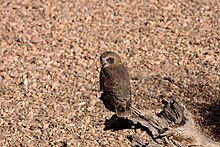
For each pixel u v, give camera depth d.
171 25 17.59
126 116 11.95
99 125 13.30
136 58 16.03
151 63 15.78
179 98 14.24
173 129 11.71
